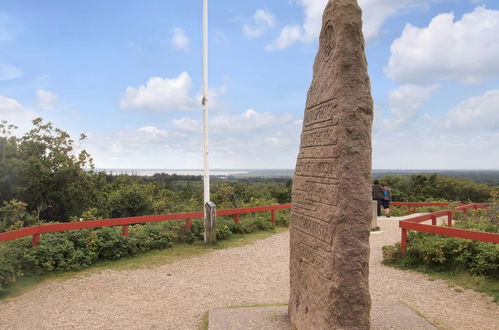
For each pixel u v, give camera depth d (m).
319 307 4.28
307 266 4.73
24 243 7.66
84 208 12.21
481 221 9.86
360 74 4.11
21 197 11.45
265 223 13.03
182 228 10.80
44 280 7.16
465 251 7.25
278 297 6.53
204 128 10.53
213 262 8.84
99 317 5.58
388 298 6.28
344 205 3.98
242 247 10.41
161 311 5.84
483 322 5.23
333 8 4.30
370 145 4.13
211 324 5.07
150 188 15.59
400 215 17.91
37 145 11.88
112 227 9.74
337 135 4.09
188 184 22.22
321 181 4.44
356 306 3.96
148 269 8.14
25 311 5.77
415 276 7.45
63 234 8.31
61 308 5.91
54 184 11.85
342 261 3.95
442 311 5.66
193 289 6.95
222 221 12.27
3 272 6.52
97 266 8.19
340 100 4.09
